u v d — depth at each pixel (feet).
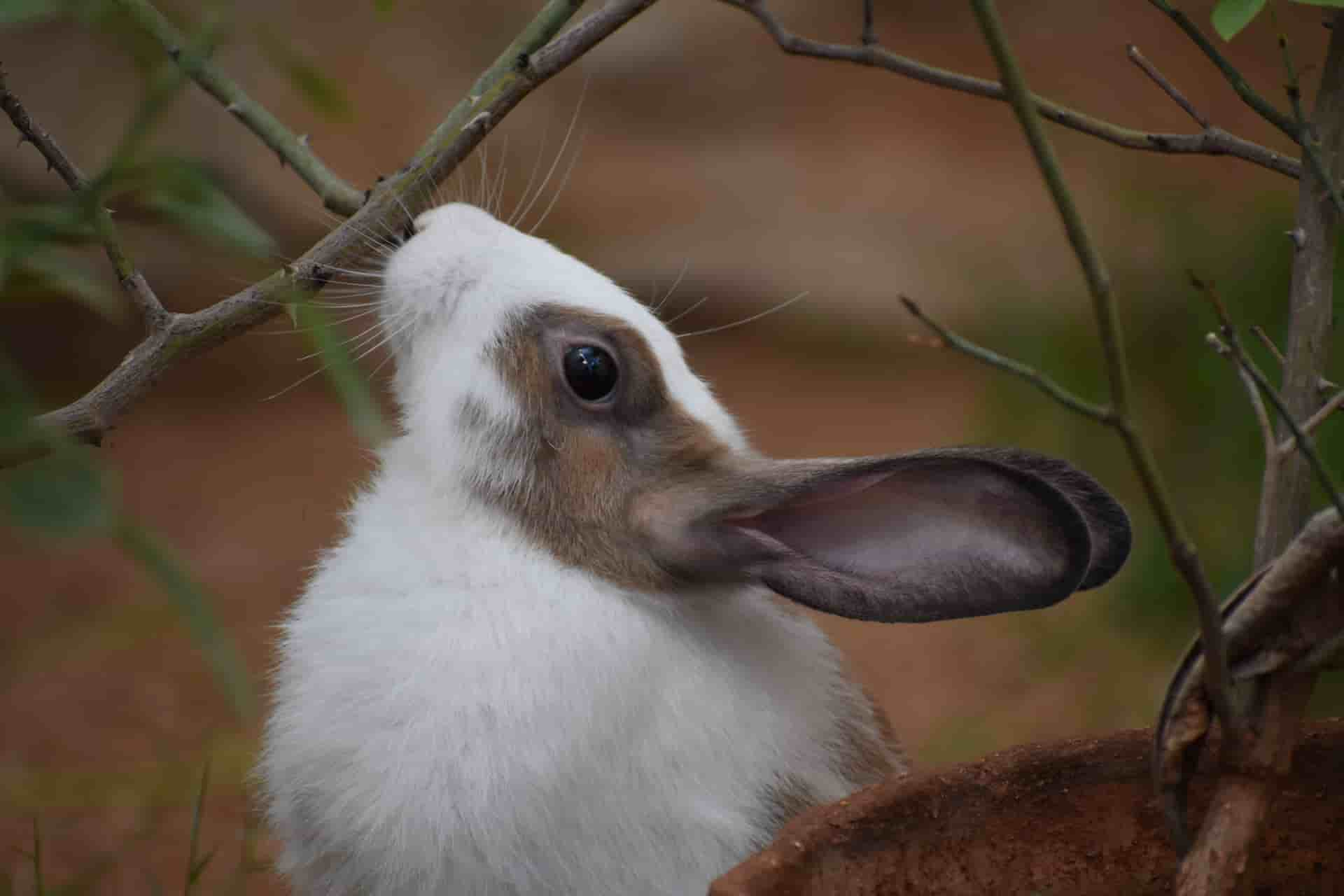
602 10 13.80
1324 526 9.22
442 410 13.97
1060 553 11.75
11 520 7.92
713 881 10.28
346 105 10.83
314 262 13.29
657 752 12.66
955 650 26.66
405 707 12.53
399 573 13.17
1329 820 10.94
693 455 13.75
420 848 12.35
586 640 12.71
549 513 13.52
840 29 47.78
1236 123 44.24
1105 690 24.49
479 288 14.12
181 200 9.63
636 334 13.91
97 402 11.64
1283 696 9.76
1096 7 50.62
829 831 10.36
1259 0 11.07
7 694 24.49
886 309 39.24
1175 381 27.37
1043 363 28.53
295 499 32.32
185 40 10.52
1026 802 10.91
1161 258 29.71
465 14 40.81
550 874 12.34
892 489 12.68
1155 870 10.93
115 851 19.83
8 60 32.83
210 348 11.91
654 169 42.29
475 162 37.73
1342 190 11.35
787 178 42.60
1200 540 25.57
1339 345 22.95
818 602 12.94
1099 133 12.71
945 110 46.16
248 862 16.83
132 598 27.91
